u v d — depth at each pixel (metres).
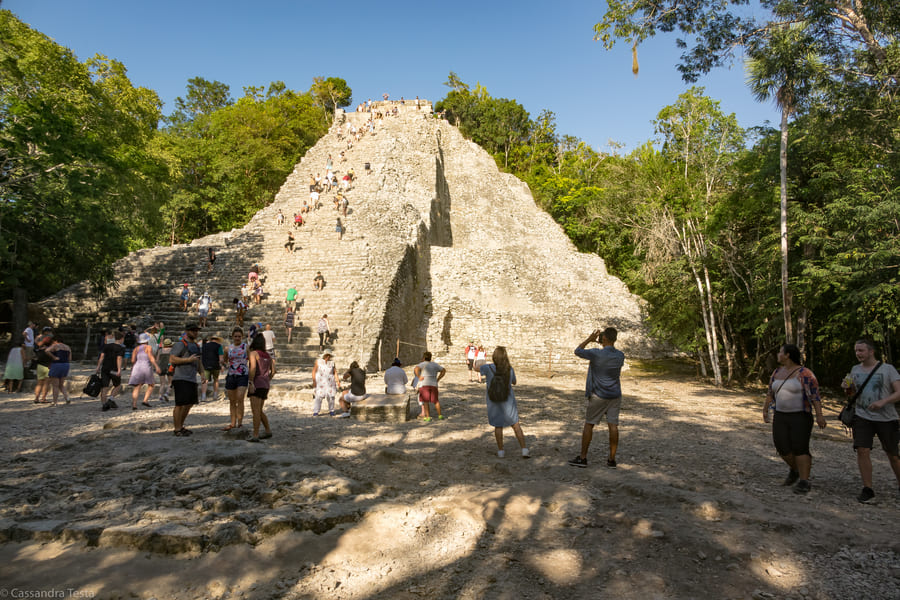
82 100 24.06
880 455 9.01
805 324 19.67
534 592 3.61
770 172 18.77
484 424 10.44
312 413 11.09
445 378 20.47
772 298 19.14
